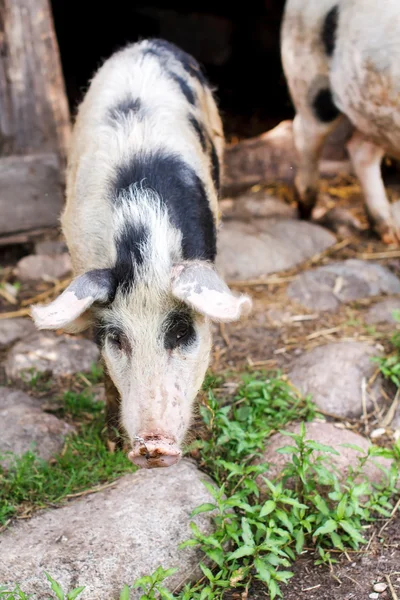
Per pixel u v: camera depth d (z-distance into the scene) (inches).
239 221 112.7
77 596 61.7
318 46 96.0
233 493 69.7
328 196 123.4
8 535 67.4
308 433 74.4
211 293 58.9
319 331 92.4
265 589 63.6
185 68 81.7
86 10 175.6
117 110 73.2
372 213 108.5
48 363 87.0
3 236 107.0
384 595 62.1
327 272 100.8
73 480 72.1
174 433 60.7
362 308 96.5
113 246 65.3
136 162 68.9
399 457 70.8
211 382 77.4
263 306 96.7
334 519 65.6
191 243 66.9
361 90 92.1
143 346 62.7
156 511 66.7
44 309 60.2
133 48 82.4
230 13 168.1
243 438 72.4
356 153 105.9
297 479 69.2
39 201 107.3
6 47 103.7
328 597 62.4
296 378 83.8
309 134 104.2
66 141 108.1
